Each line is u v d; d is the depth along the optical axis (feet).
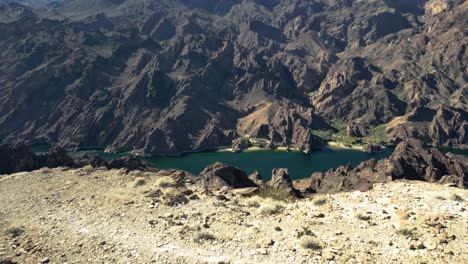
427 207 94.94
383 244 78.07
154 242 81.41
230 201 106.73
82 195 109.60
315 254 75.25
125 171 132.36
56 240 83.61
